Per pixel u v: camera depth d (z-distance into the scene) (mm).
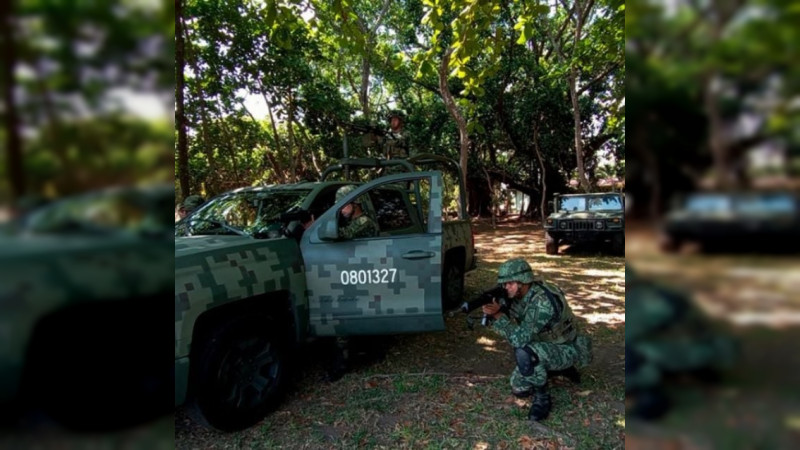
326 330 3176
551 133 16156
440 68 9992
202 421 2643
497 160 19703
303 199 3766
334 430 2781
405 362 3822
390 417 2916
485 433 2705
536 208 19953
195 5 7746
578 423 2789
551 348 2887
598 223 8789
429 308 3139
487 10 4180
